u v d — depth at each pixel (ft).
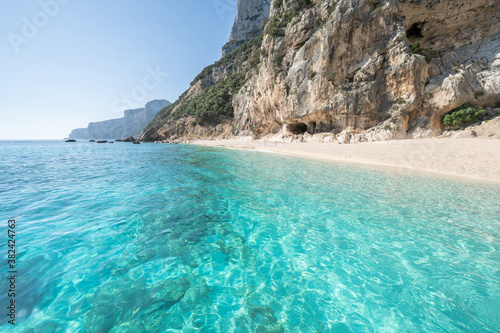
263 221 20.20
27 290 10.82
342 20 82.48
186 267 13.37
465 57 81.56
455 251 15.26
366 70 81.87
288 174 40.40
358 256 14.73
